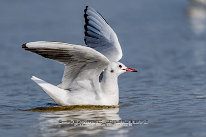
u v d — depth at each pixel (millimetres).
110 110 11859
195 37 28422
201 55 22156
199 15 39938
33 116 11297
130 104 12648
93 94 12281
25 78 17781
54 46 10742
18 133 9727
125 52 23969
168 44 26141
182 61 20828
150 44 26312
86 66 11734
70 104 12250
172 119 10664
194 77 17016
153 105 12414
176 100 13023
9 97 14133
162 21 36656
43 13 42062
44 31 31438
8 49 25109
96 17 13383
